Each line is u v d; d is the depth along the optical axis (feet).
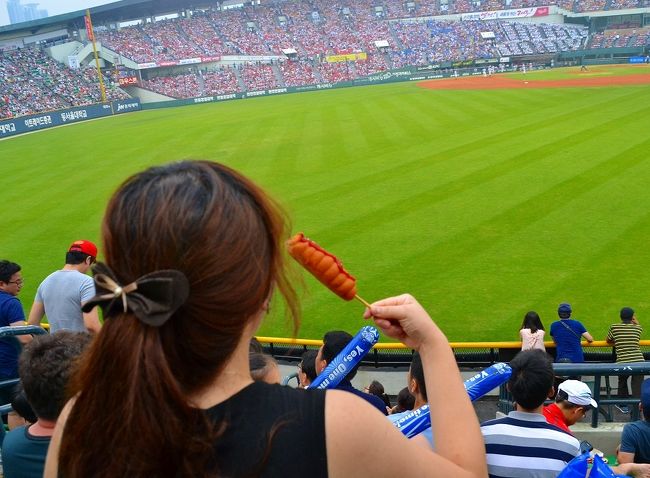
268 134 121.39
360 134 111.86
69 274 22.97
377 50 291.79
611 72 212.43
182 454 4.00
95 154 116.67
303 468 4.13
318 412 4.28
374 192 71.87
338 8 313.73
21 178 98.48
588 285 45.27
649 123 100.07
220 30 290.15
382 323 5.65
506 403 22.53
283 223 4.79
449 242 54.75
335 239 57.47
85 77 232.12
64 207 77.15
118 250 4.27
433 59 286.05
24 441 10.05
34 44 241.96
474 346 35.60
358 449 4.20
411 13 308.19
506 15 296.30
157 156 107.96
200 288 4.16
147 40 268.00
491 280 47.01
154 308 4.02
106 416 4.09
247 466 4.09
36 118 183.21
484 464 5.08
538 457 11.94
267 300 4.76
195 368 4.24
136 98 226.58
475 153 87.25
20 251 61.72
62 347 10.01
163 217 4.20
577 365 17.15
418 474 4.41
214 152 106.32
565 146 86.94
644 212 58.49
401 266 50.52
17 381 19.57
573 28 284.20
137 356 4.08
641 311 41.32
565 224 56.95
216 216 4.27
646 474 14.69
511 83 197.88
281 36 295.48
